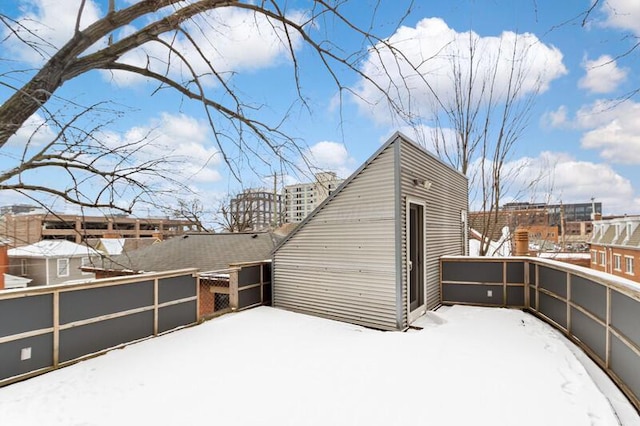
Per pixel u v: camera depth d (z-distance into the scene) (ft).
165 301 17.26
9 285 47.09
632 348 10.16
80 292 13.92
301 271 21.83
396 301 17.78
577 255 56.95
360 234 19.22
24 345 12.19
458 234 26.99
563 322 16.40
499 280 21.94
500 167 38.04
